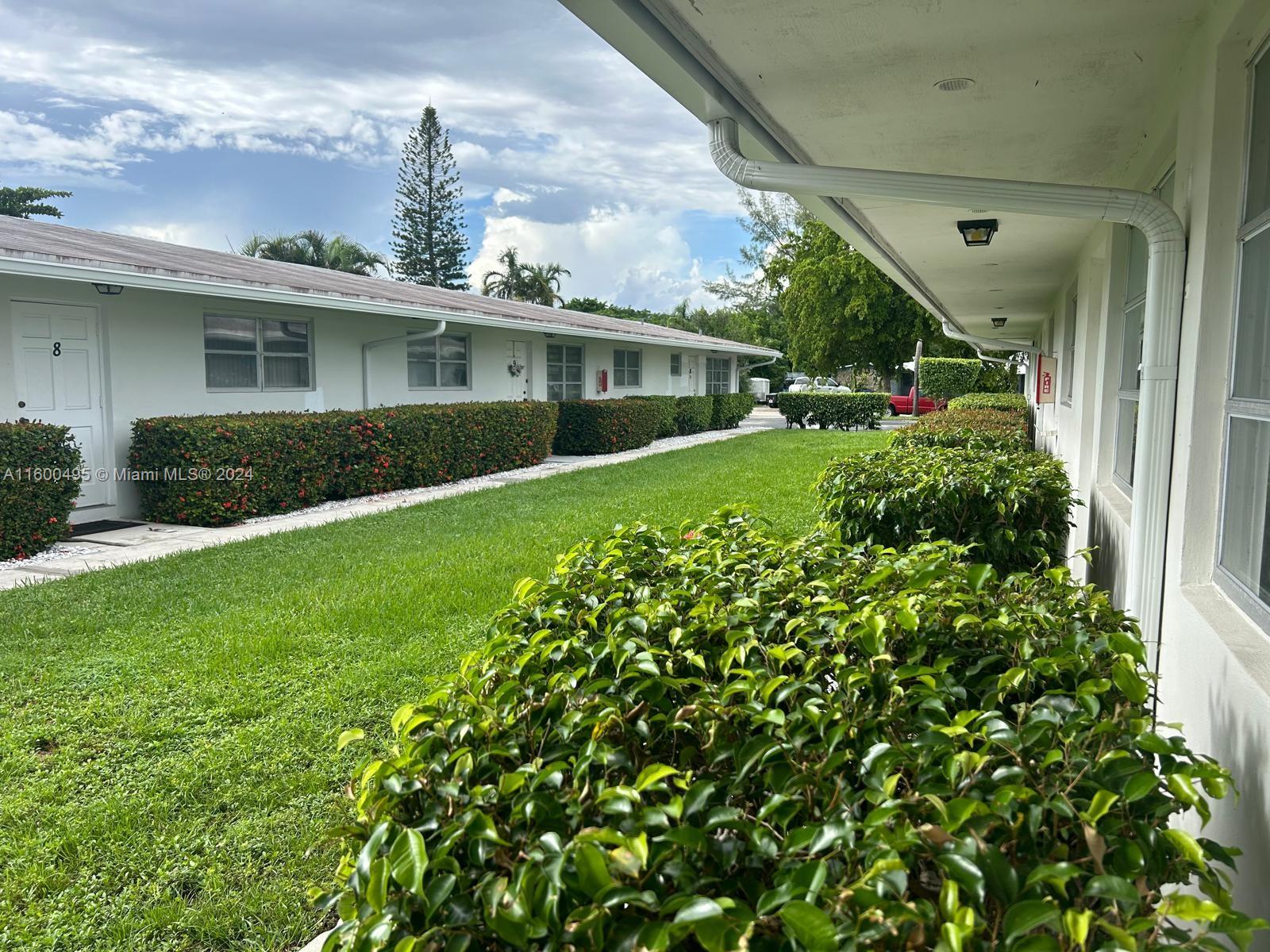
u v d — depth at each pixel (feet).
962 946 2.93
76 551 23.44
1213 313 7.11
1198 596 7.09
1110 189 7.98
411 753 4.58
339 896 4.01
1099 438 15.72
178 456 26.91
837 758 4.23
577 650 5.79
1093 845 3.54
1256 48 6.59
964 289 26.68
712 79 8.16
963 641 6.07
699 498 32.53
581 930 3.17
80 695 12.63
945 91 8.82
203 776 10.20
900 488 12.89
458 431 38.47
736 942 3.00
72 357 26.61
